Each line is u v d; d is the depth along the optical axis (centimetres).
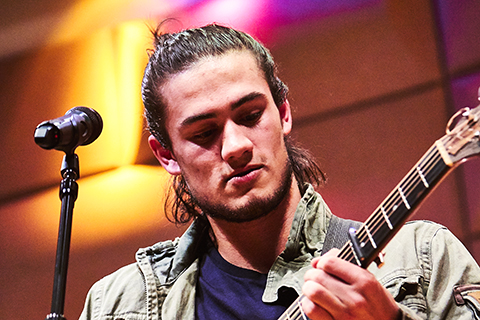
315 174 275
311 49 437
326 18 433
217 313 233
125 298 256
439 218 404
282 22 439
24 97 478
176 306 242
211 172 225
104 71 469
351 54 430
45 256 478
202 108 222
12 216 484
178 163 240
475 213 398
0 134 482
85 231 472
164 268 260
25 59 476
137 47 459
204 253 257
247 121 225
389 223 164
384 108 424
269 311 221
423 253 219
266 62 245
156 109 242
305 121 440
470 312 202
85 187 476
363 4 425
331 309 167
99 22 464
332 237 235
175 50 238
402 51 420
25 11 470
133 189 470
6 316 474
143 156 471
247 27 442
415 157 413
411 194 159
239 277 237
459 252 218
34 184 482
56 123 211
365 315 166
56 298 191
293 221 232
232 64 228
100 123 226
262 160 221
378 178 420
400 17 419
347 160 428
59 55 473
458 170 404
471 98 404
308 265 226
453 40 410
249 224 230
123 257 464
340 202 424
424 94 416
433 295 211
